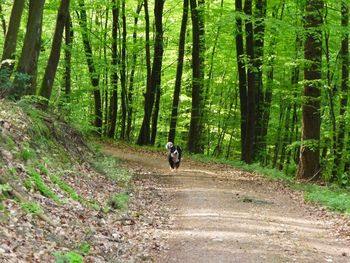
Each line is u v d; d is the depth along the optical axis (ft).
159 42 108.37
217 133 129.70
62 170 40.50
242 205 45.16
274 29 76.38
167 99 134.62
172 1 124.77
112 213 36.06
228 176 66.39
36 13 48.75
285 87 90.07
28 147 36.86
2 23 90.63
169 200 46.55
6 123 37.58
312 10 65.10
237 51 86.38
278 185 60.64
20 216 25.29
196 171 69.72
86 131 62.85
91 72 94.48
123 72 115.03
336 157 67.97
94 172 48.62
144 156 83.97
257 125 92.27
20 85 46.29
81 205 33.99
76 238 27.27
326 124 77.15
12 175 29.68
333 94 72.79
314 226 38.24
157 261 26.91
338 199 47.37
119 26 124.88
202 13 92.84
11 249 21.02
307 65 66.49
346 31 62.80
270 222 38.40
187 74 124.57
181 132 140.87
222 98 122.62
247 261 27.20
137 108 138.00
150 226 34.91
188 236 32.60
